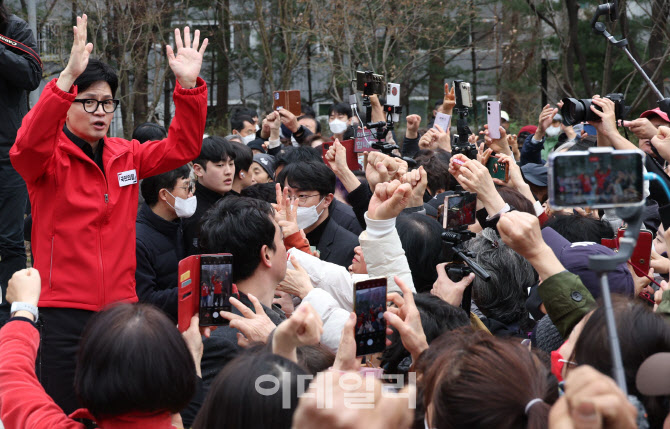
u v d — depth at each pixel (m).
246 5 20.06
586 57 17.30
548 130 9.22
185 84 3.66
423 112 20.94
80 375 1.97
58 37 15.21
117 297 3.54
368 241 3.02
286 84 18.05
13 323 2.32
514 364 1.75
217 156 4.91
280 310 3.43
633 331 1.89
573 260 2.81
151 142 3.78
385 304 2.36
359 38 17.17
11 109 4.86
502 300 3.36
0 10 4.69
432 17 17.59
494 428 1.68
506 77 19.44
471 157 3.69
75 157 3.46
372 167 3.66
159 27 16.70
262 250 3.02
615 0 5.11
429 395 1.84
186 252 4.84
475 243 3.53
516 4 17.03
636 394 1.87
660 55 15.46
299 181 4.49
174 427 2.16
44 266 3.45
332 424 1.44
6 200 4.89
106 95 3.51
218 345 2.80
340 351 2.24
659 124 4.98
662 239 3.71
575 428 1.32
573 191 1.61
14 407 2.11
